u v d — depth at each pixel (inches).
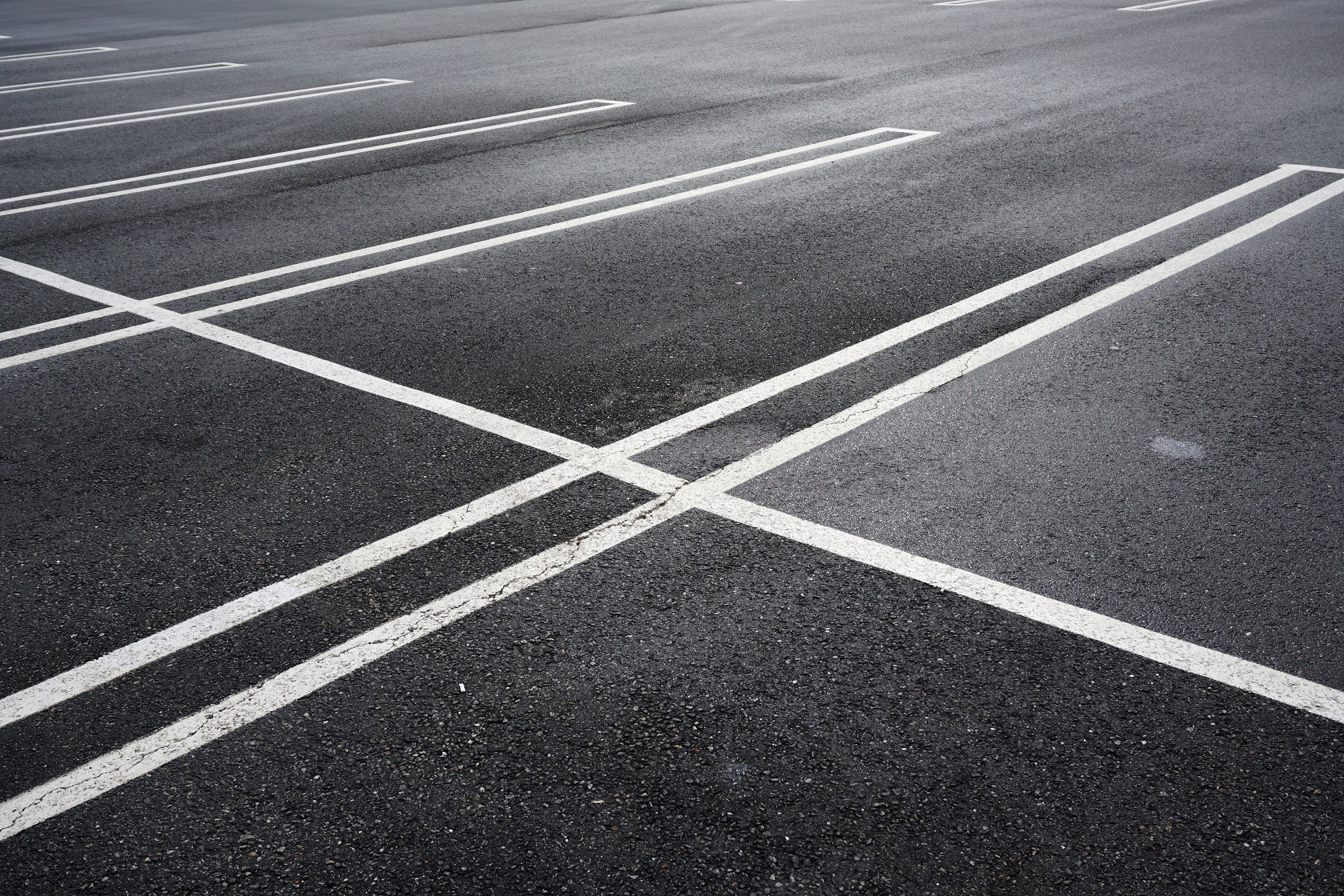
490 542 178.1
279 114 522.3
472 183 393.4
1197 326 253.4
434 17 890.1
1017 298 273.3
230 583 169.8
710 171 400.8
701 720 139.6
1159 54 609.6
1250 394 220.7
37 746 139.0
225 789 131.3
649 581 166.9
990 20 770.8
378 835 124.5
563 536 179.0
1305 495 185.3
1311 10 757.9
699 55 657.0
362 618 160.7
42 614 163.9
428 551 176.1
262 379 240.7
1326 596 160.2
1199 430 207.2
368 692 146.2
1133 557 169.6
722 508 185.5
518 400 227.1
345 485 196.5
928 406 219.0
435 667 150.2
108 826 126.7
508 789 130.2
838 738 136.3
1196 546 172.1
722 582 166.1
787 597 162.2
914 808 126.3
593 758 134.3
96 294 296.4
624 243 323.6
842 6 876.0
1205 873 117.6
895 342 250.2
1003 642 151.9
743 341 252.8
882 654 150.3
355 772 133.2
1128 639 152.1
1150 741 134.9
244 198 383.2
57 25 916.6
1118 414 214.1
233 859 122.0
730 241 323.0
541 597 163.9
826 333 256.1
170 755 136.6
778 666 148.3
